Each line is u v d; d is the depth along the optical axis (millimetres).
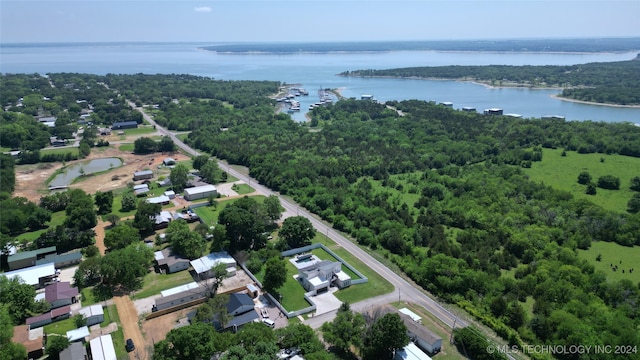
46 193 195125
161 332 99312
